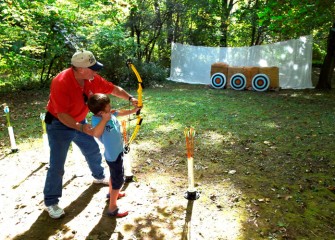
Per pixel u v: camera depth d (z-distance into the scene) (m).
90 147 3.63
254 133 5.88
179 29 16.02
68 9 10.13
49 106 3.05
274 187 3.84
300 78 11.54
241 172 4.27
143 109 7.92
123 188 3.84
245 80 11.24
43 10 9.20
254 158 4.73
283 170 4.32
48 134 3.11
